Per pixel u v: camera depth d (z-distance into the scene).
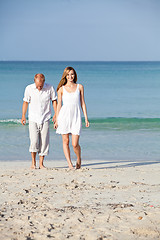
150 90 32.88
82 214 4.24
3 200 4.88
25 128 13.66
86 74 64.88
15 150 9.98
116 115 18.42
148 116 17.97
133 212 4.31
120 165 8.02
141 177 6.49
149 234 3.68
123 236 3.61
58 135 12.22
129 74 65.00
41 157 7.50
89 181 6.11
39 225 3.88
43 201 4.83
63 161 8.64
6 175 6.58
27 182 5.99
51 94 7.48
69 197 5.05
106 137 12.10
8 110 19.44
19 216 4.16
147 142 11.30
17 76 54.91
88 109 20.72
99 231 3.72
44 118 7.38
